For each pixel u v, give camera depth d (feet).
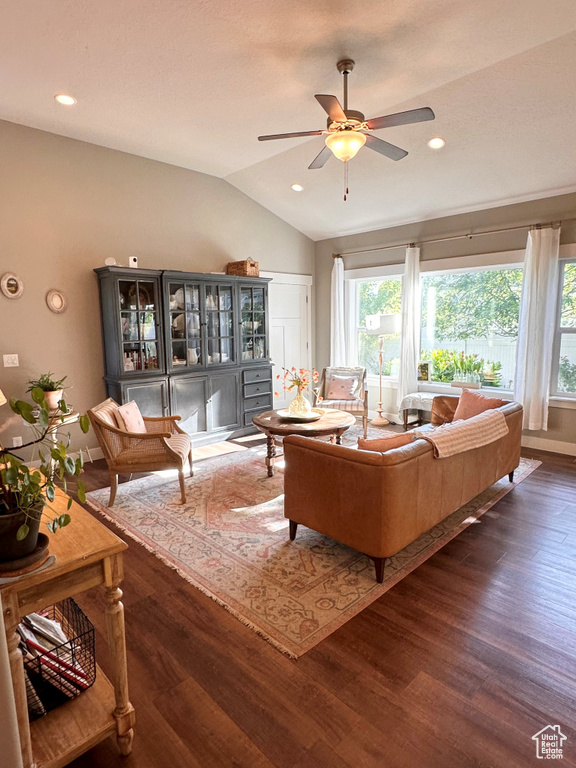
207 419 16.35
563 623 6.81
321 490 8.36
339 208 18.38
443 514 8.99
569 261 14.90
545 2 7.74
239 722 5.16
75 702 4.85
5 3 7.41
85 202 14.11
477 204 16.16
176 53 9.06
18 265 12.92
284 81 10.28
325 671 5.90
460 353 17.97
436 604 7.27
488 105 11.42
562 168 13.34
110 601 4.51
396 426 19.17
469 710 5.28
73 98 11.04
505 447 11.34
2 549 3.79
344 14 7.95
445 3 7.70
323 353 22.07
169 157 15.43
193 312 15.87
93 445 14.90
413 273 18.06
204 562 8.59
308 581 7.93
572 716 5.21
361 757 4.73
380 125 8.39
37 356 13.47
